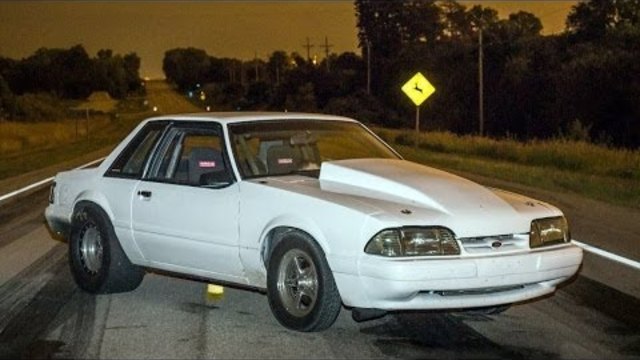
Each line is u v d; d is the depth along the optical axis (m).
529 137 51.88
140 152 8.80
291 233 7.24
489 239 6.93
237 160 7.89
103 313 8.14
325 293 7.03
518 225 7.06
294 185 7.54
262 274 7.59
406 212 6.85
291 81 100.81
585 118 44.25
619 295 9.09
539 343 7.18
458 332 7.50
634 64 42.56
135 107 149.25
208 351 6.88
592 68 44.06
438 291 6.72
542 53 54.31
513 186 21.91
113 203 8.68
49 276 9.95
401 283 6.55
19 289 9.25
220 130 8.16
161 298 8.74
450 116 60.22
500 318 8.03
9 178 25.98
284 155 8.17
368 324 7.71
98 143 52.34
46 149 46.06
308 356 6.73
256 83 129.75
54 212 9.44
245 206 7.57
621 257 11.34
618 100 42.97
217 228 7.77
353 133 8.82
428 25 99.62
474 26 104.88
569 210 16.66
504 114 55.62
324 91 90.75
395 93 74.62
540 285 7.20
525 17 88.94
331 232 6.92
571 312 8.31
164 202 8.20
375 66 84.50
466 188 7.44
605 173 25.83
